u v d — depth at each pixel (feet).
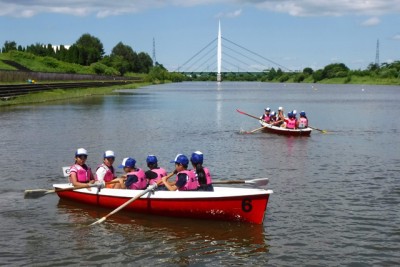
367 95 294.87
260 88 485.97
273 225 35.09
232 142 78.69
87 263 28.50
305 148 72.18
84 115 125.70
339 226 34.81
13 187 46.11
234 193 34.83
